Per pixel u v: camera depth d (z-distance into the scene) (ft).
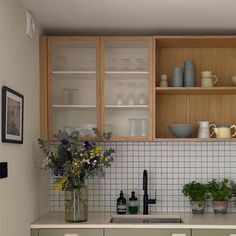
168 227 10.00
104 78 11.33
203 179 12.10
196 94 12.03
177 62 12.12
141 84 11.34
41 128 11.18
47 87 11.23
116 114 11.33
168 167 12.16
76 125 11.29
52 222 10.28
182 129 11.26
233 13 10.07
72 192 10.31
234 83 11.46
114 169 12.19
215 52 12.10
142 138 11.21
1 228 7.77
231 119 12.01
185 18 10.47
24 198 9.45
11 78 8.57
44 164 10.45
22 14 9.44
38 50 11.05
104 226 10.02
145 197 11.51
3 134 7.82
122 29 11.50
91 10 9.87
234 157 12.10
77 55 11.37
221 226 9.98
